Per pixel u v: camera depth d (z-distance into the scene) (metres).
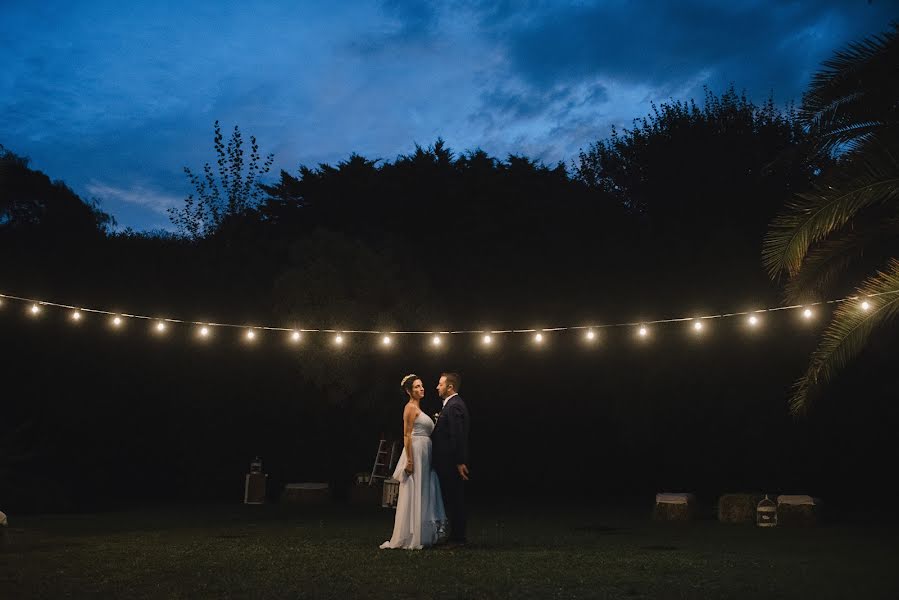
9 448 15.05
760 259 16.70
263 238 19.95
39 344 16.69
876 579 7.09
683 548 9.34
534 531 11.31
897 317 13.14
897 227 8.70
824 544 9.77
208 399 17.64
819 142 8.48
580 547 9.36
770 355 16.03
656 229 18.64
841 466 16.50
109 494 17.08
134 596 6.27
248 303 18.02
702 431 16.94
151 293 17.67
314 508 14.81
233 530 10.98
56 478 15.95
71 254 17.78
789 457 16.72
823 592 6.47
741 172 18.30
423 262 19.75
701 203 18.11
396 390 17.16
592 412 18.80
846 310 8.23
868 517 13.42
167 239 19.95
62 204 18.84
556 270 19.22
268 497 17.50
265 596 6.25
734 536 10.73
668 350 17.16
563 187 21.42
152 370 17.44
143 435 17.31
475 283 19.44
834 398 15.41
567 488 19.45
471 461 19.45
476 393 19.12
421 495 9.00
